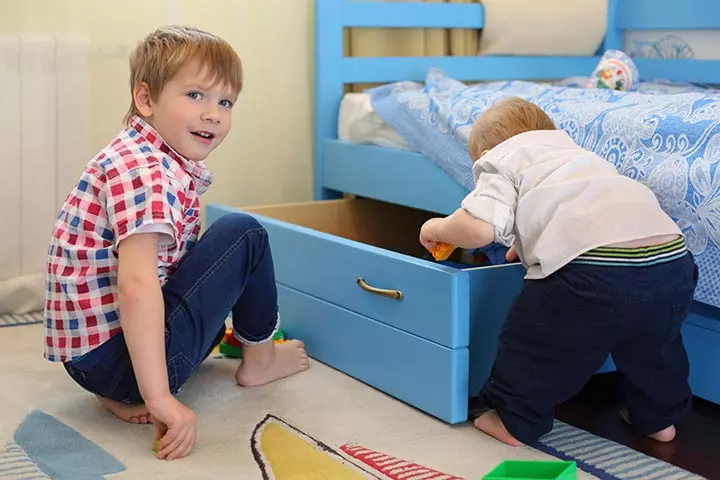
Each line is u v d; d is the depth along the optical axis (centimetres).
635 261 139
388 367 170
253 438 150
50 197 229
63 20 229
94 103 237
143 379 141
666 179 161
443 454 145
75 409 164
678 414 153
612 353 151
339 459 141
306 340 195
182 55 148
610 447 150
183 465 140
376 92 246
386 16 266
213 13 259
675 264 143
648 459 146
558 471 125
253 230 164
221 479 135
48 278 153
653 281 140
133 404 158
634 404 154
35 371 184
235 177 271
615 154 173
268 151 275
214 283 156
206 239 160
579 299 140
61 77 226
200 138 152
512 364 148
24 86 222
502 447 149
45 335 155
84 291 148
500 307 163
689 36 283
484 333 162
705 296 156
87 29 232
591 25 292
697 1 274
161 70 149
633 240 141
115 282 149
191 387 175
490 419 153
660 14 287
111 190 142
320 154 265
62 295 150
